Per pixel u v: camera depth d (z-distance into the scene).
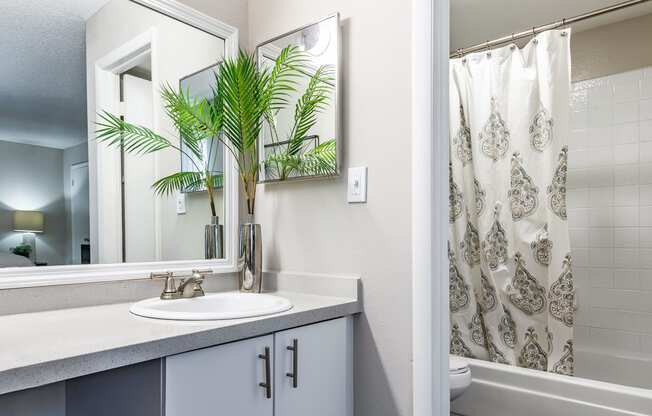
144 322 1.03
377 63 1.43
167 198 1.51
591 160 2.73
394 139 1.38
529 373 1.94
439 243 1.30
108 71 1.38
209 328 0.96
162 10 1.51
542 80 2.19
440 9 1.34
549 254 2.15
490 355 2.32
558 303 2.13
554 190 2.14
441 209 1.32
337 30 1.50
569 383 1.82
